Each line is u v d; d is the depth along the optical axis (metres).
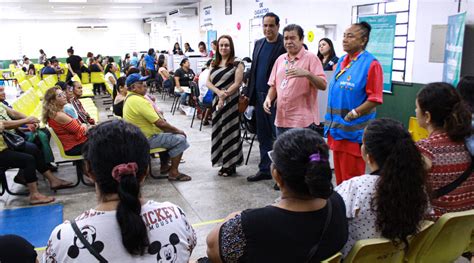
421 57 4.41
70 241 1.13
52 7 15.55
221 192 3.94
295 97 3.44
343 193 1.62
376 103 2.68
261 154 4.21
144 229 1.14
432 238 1.66
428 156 1.85
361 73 2.72
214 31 12.36
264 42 3.95
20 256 1.25
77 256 1.12
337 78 2.90
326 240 1.32
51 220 3.36
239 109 4.25
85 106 6.89
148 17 22.56
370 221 1.57
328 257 1.33
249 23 9.52
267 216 1.30
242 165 4.81
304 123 3.47
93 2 13.72
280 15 7.85
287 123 3.52
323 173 1.23
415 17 4.46
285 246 1.29
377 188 1.52
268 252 1.29
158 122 4.13
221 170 4.45
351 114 2.73
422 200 1.52
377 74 2.68
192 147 5.76
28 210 3.57
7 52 21.92
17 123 3.72
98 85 13.06
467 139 1.89
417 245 1.69
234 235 1.32
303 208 1.31
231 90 4.07
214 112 4.25
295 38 3.38
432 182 1.87
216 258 1.38
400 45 4.69
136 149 1.19
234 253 1.32
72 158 4.04
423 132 3.28
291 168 1.27
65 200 3.81
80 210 3.57
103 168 1.16
